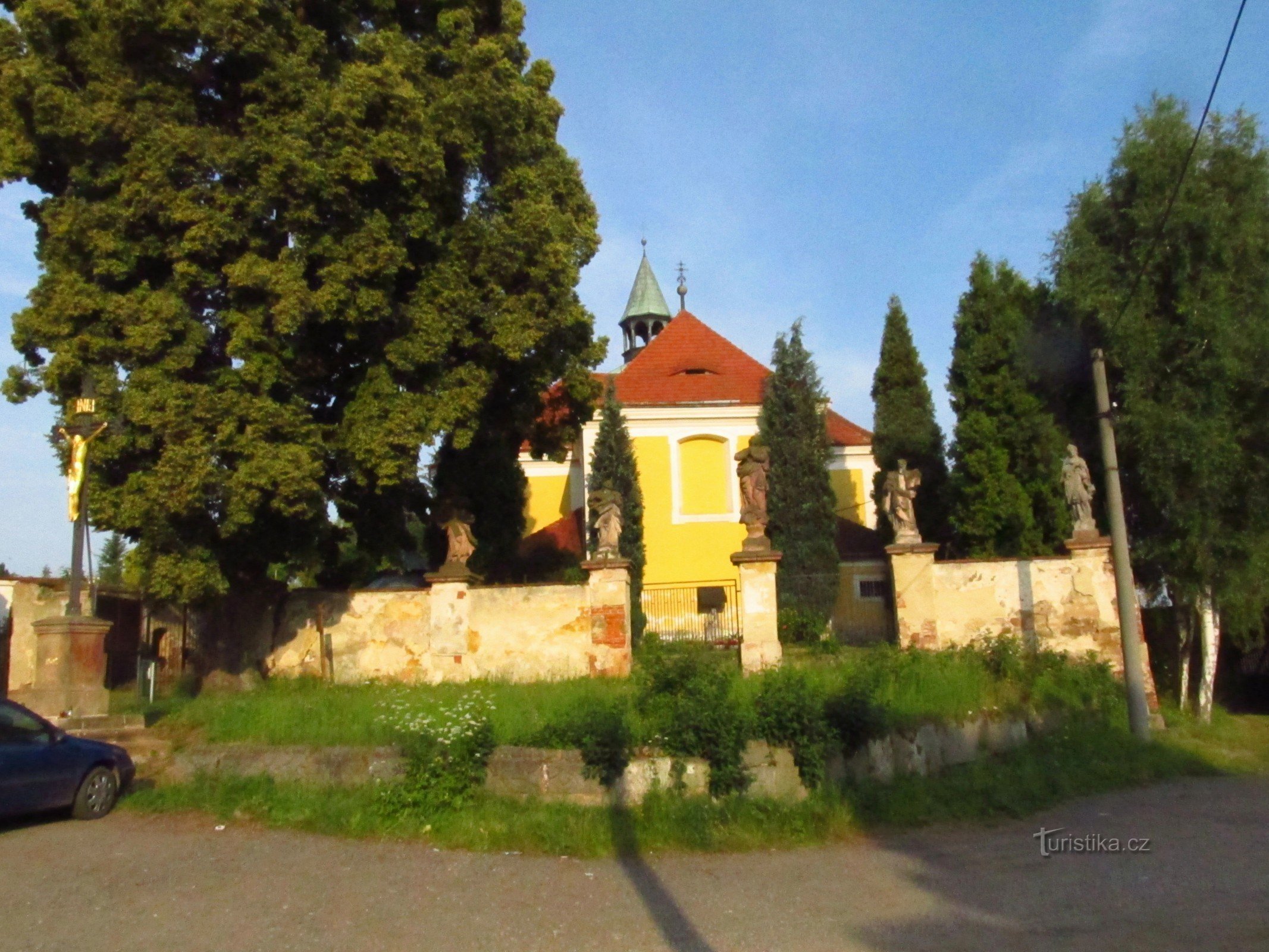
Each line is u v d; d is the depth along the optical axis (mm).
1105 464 16375
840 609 27188
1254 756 15781
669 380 32031
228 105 15703
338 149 14883
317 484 15180
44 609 18828
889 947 7219
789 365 27609
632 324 43406
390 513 19172
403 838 10398
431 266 16391
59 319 14469
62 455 15281
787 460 26766
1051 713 15367
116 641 20125
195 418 14359
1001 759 13656
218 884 8805
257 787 11500
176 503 14133
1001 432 21766
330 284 14898
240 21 14547
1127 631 15828
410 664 17500
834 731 11461
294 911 8094
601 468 28094
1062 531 21000
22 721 10836
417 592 17734
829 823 10719
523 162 17859
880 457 27578
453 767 11031
